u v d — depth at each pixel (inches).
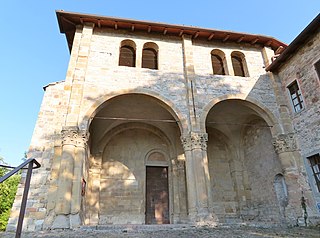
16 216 359.9
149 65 537.6
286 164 465.7
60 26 515.2
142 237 277.0
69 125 413.1
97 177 542.3
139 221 533.6
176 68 517.0
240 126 629.0
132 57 541.6
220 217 567.8
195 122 462.0
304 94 466.3
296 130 481.4
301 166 457.1
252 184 586.6
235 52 574.6
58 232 320.2
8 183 878.4
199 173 421.1
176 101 481.1
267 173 537.0
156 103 506.9
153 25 522.9
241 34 552.1
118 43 518.6
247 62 561.0
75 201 372.5
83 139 413.1
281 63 527.8
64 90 443.5
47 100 449.4
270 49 583.2
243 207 577.6
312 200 426.3
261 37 562.6
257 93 525.3
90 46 497.7
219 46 567.8
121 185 558.9
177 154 594.2
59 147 407.2
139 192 560.7
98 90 458.0
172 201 564.1
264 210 538.3
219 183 607.8
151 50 554.6
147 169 596.1
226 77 526.9
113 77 476.7
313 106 444.1
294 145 474.9
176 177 578.6
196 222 381.4
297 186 446.9
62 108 434.9
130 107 538.6
